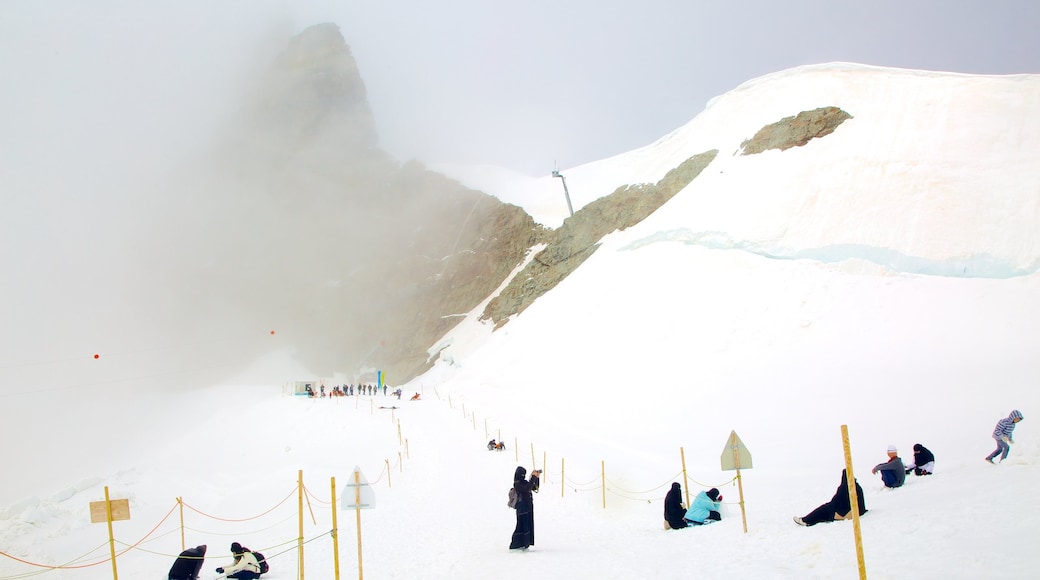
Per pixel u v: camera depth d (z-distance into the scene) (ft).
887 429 85.61
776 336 129.39
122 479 98.32
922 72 187.73
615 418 119.55
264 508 89.04
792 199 157.79
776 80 221.87
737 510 58.08
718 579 34.88
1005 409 82.53
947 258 129.29
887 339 116.57
